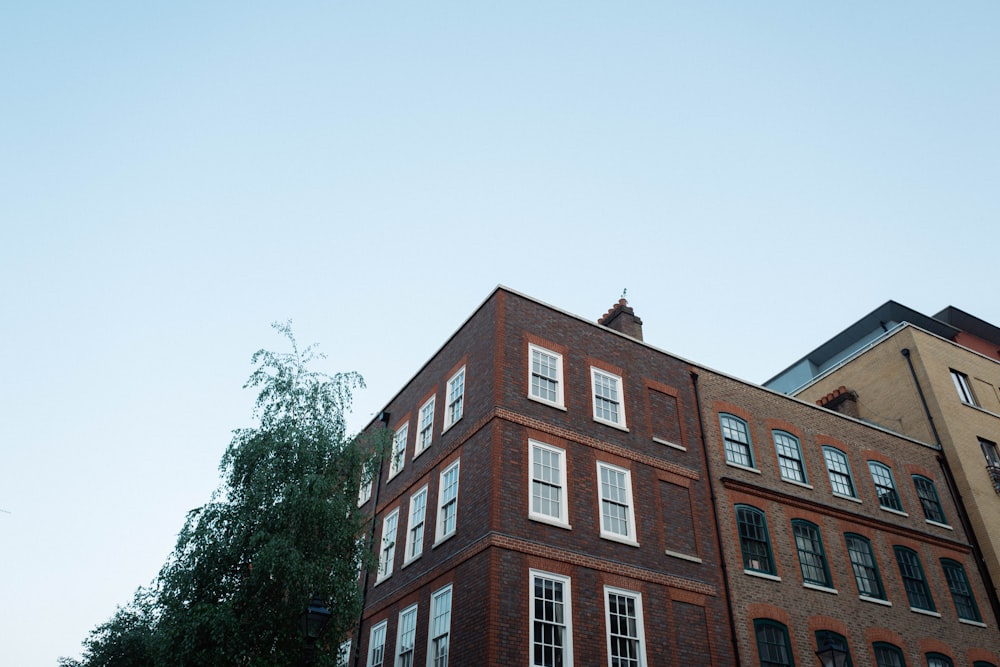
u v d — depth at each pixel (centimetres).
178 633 1568
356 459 1888
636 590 1991
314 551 1742
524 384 2141
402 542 2416
